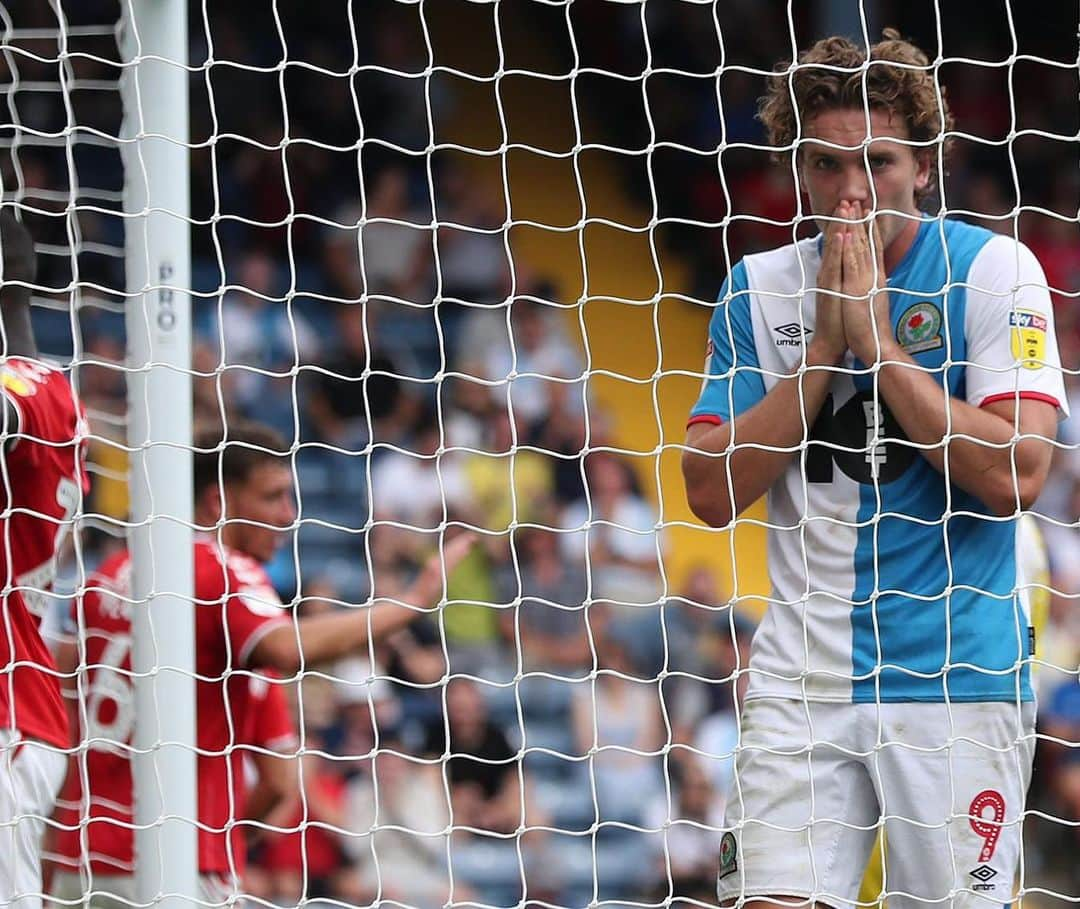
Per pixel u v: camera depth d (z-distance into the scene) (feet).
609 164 140.26
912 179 42.91
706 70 143.84
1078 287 136.77
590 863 100.07
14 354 46.78
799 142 41.96
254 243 124.06
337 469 113.19
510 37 142.61
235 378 115.14
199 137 127.03
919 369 41.52
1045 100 143.84
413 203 131.03
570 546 113.19
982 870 42.37
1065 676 110.83
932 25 144.46
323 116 130.93
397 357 120.47
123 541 94.07
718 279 137.49
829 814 43.09
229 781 45.52
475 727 97.40
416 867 92.99
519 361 124.36
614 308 132.98
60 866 55.93
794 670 43.24
